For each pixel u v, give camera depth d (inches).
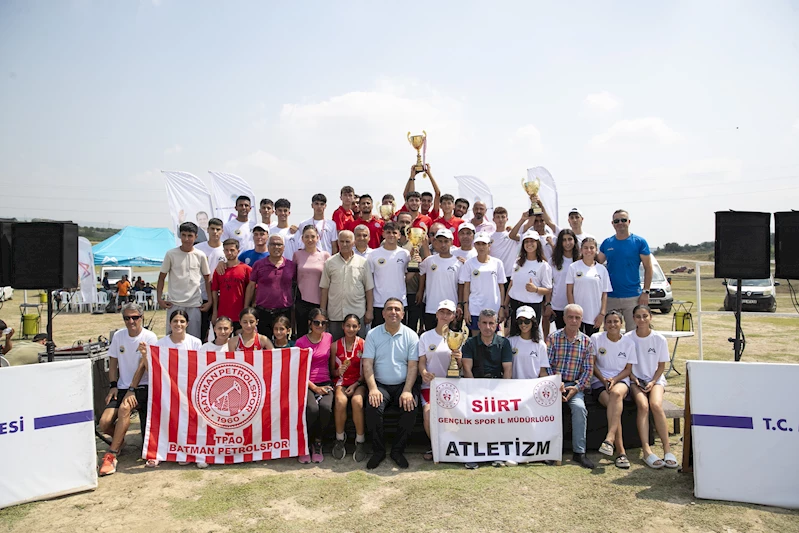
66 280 246.5
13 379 193.0
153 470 220.7
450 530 166.7
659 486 201.2
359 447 230.2
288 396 233.5
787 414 191.5
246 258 314.3
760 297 749.3
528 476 210.1
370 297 287.9
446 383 229.1
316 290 293.1
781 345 503.8
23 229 241.0
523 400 229.5
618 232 307.7
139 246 1011.9
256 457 228.7
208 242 321.4
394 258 293.0
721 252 257.6
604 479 207.5
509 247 341.7
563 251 308.0
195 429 229.1
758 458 190.2
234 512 180.1
